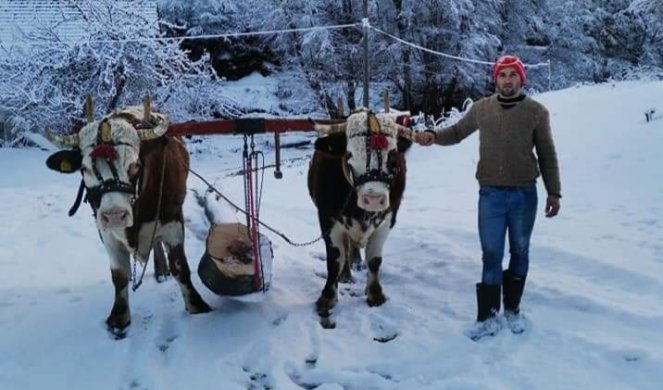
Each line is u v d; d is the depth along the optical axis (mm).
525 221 5148
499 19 26203
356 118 5141
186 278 5895
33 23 21562
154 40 20109
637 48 29219
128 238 5336
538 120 5031
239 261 5734
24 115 19266
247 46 27594
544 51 28094
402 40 24031
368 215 5559
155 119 5441
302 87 25844
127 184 4766
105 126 4828
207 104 21594
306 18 24625
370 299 6020
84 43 19281
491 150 5082
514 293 5328
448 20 24359
